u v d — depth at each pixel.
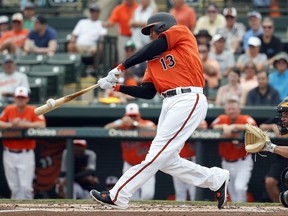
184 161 28.42
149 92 29.22
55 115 51.34
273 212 28.05
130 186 27.81
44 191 45.56
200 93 28.23
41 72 56.78
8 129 45.28
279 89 51.62
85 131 45.03
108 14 68.69
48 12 67.94
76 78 57.84
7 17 66.12
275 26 64.00
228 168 44.03
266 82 50.06
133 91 28.98
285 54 57.59
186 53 28.03
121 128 44.88
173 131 27.81
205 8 66.19
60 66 57.19
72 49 60.31
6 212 27.92
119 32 60.50
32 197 45.56
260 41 55.19
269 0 65.56
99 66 58.03
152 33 28.88
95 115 51.09
